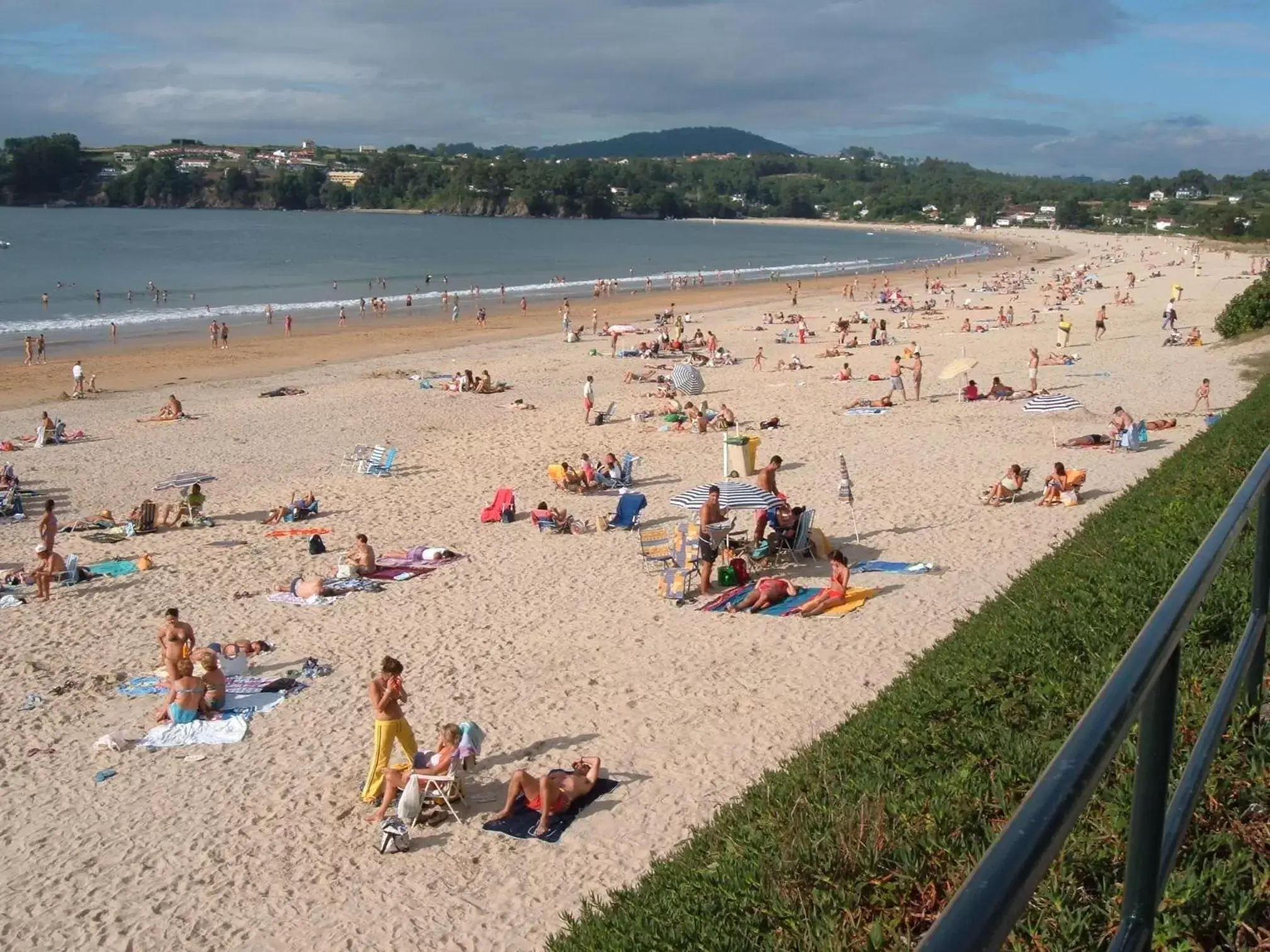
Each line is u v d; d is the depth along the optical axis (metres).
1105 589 8.15
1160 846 2.12
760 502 18.62
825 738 9.14
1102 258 138.50
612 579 18.59
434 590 18.41
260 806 11.76
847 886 5.13
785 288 94.19
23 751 13.16
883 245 194.75
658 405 35.94
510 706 13.82
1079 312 62.28
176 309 73.19
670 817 11.04
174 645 14.09
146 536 22.44
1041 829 1.50
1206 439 16.20
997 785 5.69
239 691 14.58
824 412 33.16
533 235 195.62
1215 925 3.50
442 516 23.22
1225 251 134.88
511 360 48.81
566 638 15.99
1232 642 5.85
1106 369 37.88
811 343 53.16
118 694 14.69
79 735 13.53
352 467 28.12
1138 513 11.41
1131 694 1.81
